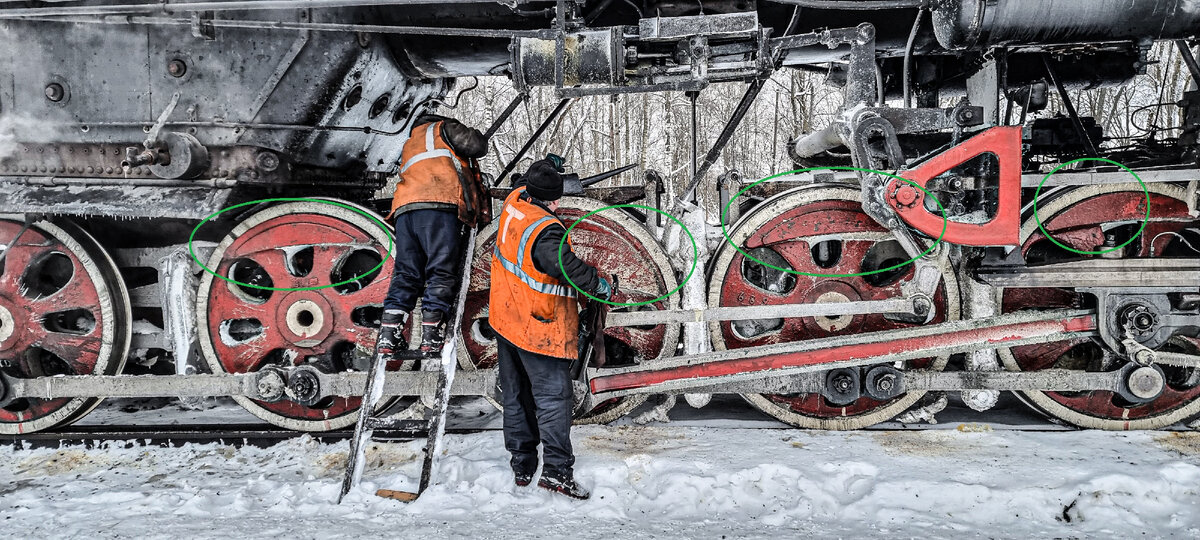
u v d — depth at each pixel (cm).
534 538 267
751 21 326
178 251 385
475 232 352
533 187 294
